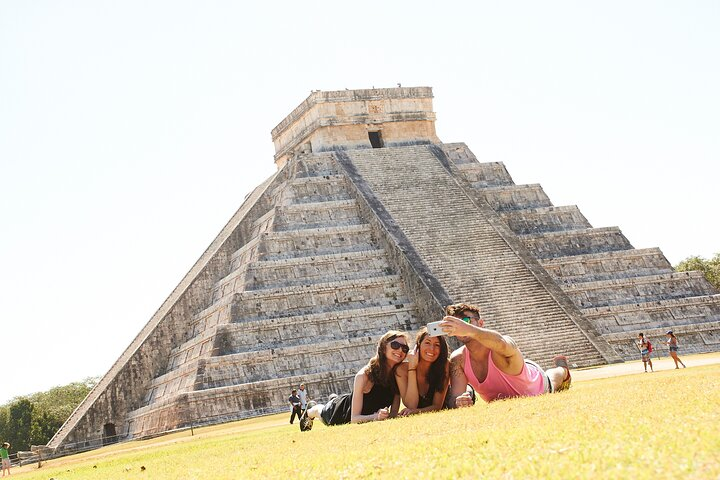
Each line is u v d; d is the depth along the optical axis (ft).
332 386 227.20
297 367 232.53
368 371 61.05
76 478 60.03
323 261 256.73
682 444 25.76
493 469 26.89
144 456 93.15
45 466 176.45
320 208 274.36
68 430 249.75
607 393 48.80
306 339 240.12
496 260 257.55
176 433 206.80
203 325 263.49
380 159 298.76
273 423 173.27
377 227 267.59
